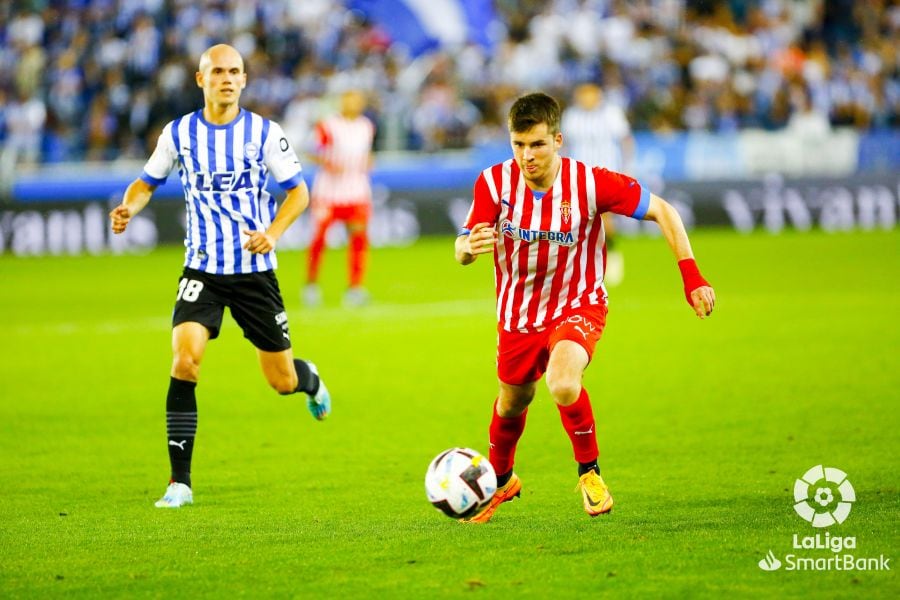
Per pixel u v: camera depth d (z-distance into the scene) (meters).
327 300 58.59
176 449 24.09
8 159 84.00
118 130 92.38
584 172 21.25
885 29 110.50
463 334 47.75
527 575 17.66
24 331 50.00
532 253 21.39
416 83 97.06
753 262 70.00
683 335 45.75
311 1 101.75
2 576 18.20
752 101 100.69
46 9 98.94
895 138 95.00
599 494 20.95
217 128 24.67
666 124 97.00
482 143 92.00
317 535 20.58
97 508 23.66
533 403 34.53
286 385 26.59
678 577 17.41
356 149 55.19
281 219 24.94
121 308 56.47
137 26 95.94
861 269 65.56
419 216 88.00
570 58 100.12
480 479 20.98
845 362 39.00
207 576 17.98
